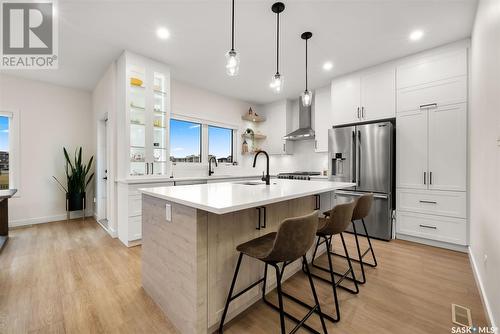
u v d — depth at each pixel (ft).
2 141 12.25
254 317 5.25
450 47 9.18
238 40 9.16
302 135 15.19
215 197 4.83
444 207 9.23
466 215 8.74
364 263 8.02
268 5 7.15
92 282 6.72
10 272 7.29
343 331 4.80
